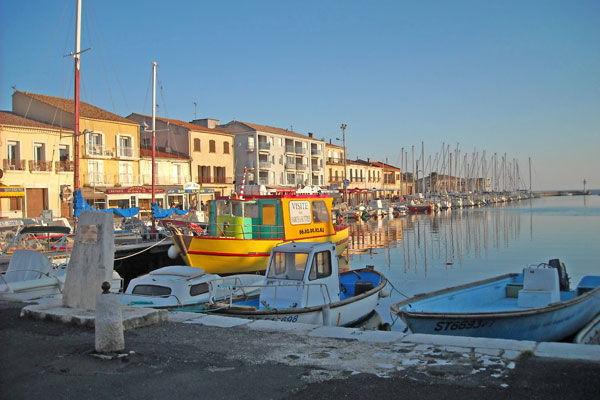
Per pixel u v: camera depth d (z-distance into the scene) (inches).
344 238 1054.4
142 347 289.1
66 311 354.9
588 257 1250.0
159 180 2341.3
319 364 256.1
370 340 296.4
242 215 871.1
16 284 511.8
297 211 888.3
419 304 473.7
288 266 514.3
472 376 230.7
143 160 2253.9
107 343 277.4
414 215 3464.6
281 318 451.5
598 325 488.4
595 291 520.1
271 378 238.1
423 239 1803.6
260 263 822.5
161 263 1040.2
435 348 274.7
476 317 400.2
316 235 928.9
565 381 219.3
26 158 1784.0
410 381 228.2
